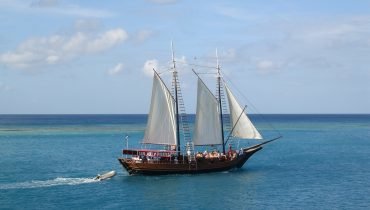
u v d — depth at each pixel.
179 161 70.12
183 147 109.00
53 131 189.38
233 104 74.19
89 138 150.38
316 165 82.25
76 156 97.38
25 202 52.28
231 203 51.81
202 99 72.00
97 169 77.88
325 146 121.06
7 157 94.50
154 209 49.31
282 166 81.06
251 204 51.31
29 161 88.12
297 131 195.00
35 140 140.62
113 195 56.16
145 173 69.12
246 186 61.44
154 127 69.94
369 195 55.47
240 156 74.88
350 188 59.75
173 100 71.12
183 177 68.50
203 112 72.25
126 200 53.53
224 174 71.38
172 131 71.19
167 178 67.56
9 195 55.81
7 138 148.50
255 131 73.56
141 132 184.12
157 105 69.81
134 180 66.06
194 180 66.06
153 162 68.81
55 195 56.03
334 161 88.12
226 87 74.06
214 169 72.31
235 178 67.75
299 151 108.06
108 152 106.00
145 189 59.59
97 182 64.62
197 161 70.75
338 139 146.62
